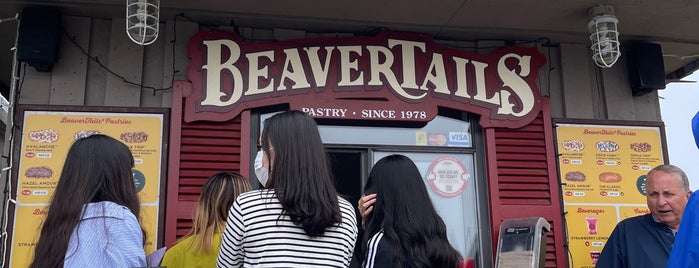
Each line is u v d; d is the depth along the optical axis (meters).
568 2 3.91
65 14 3.92
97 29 3.98
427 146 4.23
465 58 4.29
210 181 2.70
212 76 3.92
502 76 4.31
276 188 1.88
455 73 4.25
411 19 4.14
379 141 4.20
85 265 1.74
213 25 4.11
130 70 3.92
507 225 3.95
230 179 2.70
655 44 4.55
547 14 4.08
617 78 4.56
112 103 3.86
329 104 4.03
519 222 3.89
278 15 4.02
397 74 4.16
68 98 3.82
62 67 3.85
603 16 3.92
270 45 4.05
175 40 4.00
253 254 1.85
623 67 4.60
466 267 4.07
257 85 3.97
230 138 3.91
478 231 4.14
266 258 1.83
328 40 4.14
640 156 4.37
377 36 4.20
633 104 4.54
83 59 3.90
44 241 1.78
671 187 3.17
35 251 1.80
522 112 4.27
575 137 4.32
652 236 3.27
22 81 3.78
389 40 4.21
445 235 2.34
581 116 4.41
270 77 4.00
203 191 2.69
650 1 3.90
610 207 4.24
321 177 1.91
